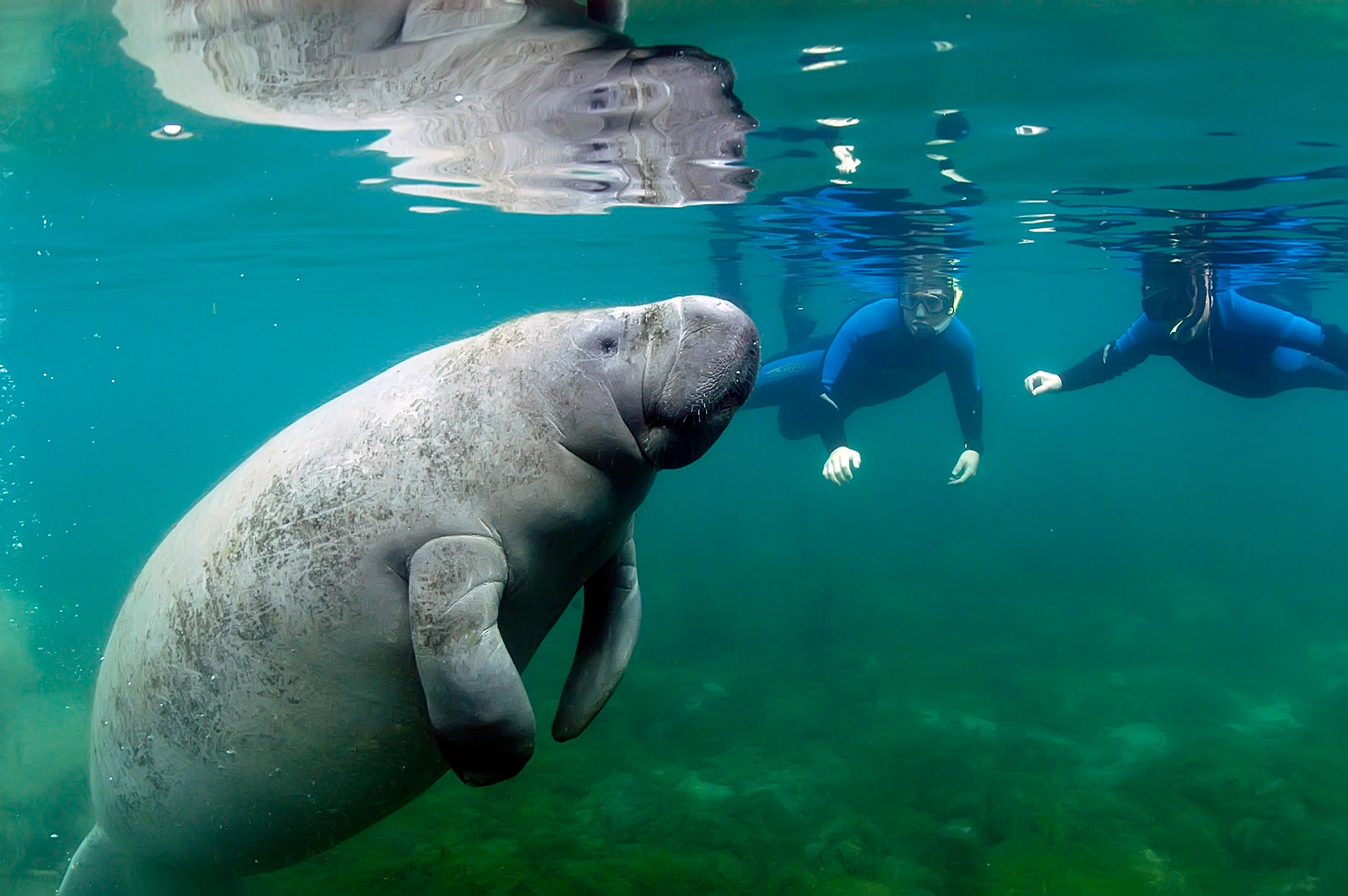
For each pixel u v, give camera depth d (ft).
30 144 24.70
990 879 18.16
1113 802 22.53
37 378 137.49
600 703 9.96
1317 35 18.11
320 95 20.18
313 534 8.82
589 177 30.42
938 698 32.48
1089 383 32.12
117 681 10.46
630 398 8.75
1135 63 19.54
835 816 21.91
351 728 9.10
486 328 9.86
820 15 16.60
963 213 37.63
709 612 43.68
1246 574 61.26
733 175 30.09
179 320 84.84
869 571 61.36
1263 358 31.14
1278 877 18.56
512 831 20.31
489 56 17.72
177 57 17.70
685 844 19.94
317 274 58.59
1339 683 34.63
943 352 35.40
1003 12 16.74
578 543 9.04
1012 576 59.16
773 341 128.47
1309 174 29.63
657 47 17.71
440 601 7.99
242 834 10.27
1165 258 49.73
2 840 18.33
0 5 15.11
